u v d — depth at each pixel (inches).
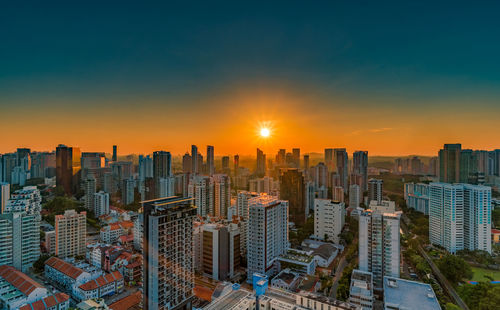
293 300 3976.4
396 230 5280.5
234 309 3572.8
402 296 4271.7
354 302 4372.5
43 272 6382.9
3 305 4606.3
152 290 3553.2
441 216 7431.1
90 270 5856.3
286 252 6663.4
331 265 6865.2
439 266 5930.1
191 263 3986.2
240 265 6697.8
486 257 6333.7
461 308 4608.8
